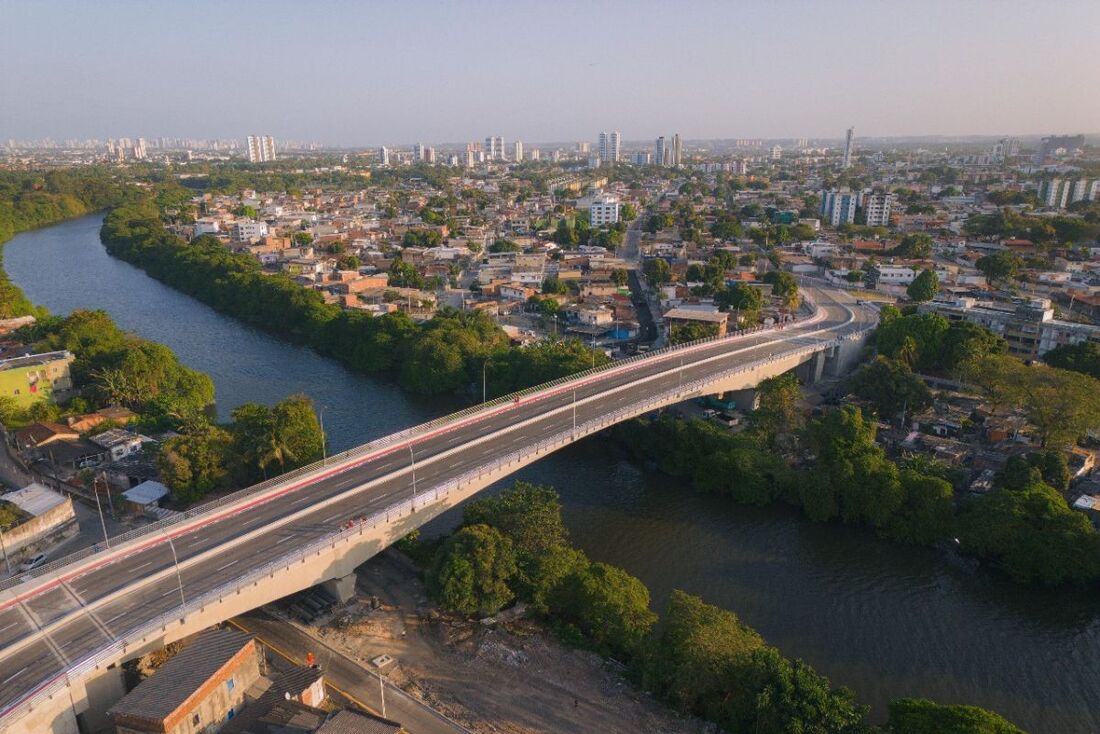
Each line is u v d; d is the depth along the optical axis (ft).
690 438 484.74
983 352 583.58
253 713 237.86
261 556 308.40
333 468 396.16
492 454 407.85
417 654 301.43
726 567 383.65
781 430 501.97
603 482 480.64
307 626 314.96
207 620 275.18
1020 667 312.09
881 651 321.32
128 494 412.16
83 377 570.05
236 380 655.76
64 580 295.07
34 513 371.35
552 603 324.19
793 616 344.08
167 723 223.10
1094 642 328.08
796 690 249.55
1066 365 576.20
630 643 299.58
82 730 252.21
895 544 407.23
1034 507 378.53
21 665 245.24
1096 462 464.24
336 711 230.07
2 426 498.69
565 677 290.76
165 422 512.63
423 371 621.31
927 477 409.28
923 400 525.34
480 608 319.88
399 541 379.96
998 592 363.56
